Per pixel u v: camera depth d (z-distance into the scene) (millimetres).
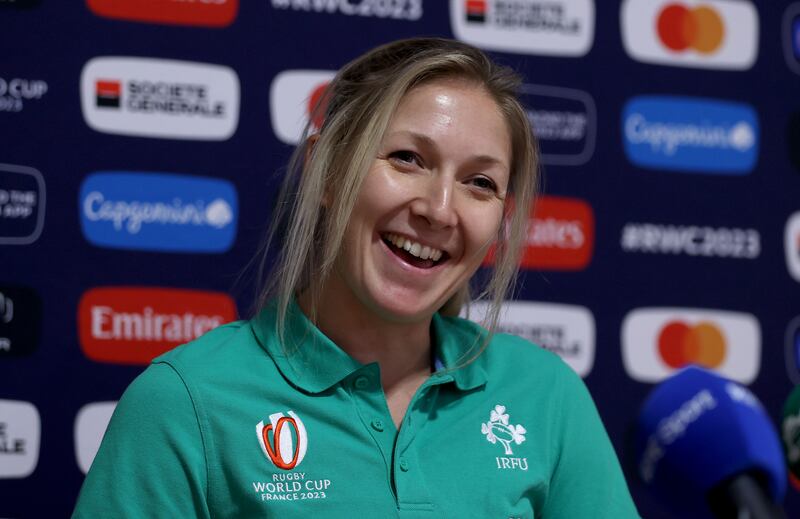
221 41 7449
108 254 7227
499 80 4684
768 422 3906
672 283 8211
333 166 4582
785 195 8445
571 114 8062
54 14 7137
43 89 7113
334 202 4457
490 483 4453
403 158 4402
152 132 7316
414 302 4398
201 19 7418
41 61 7109
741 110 8391
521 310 7910
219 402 4215
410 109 4410
